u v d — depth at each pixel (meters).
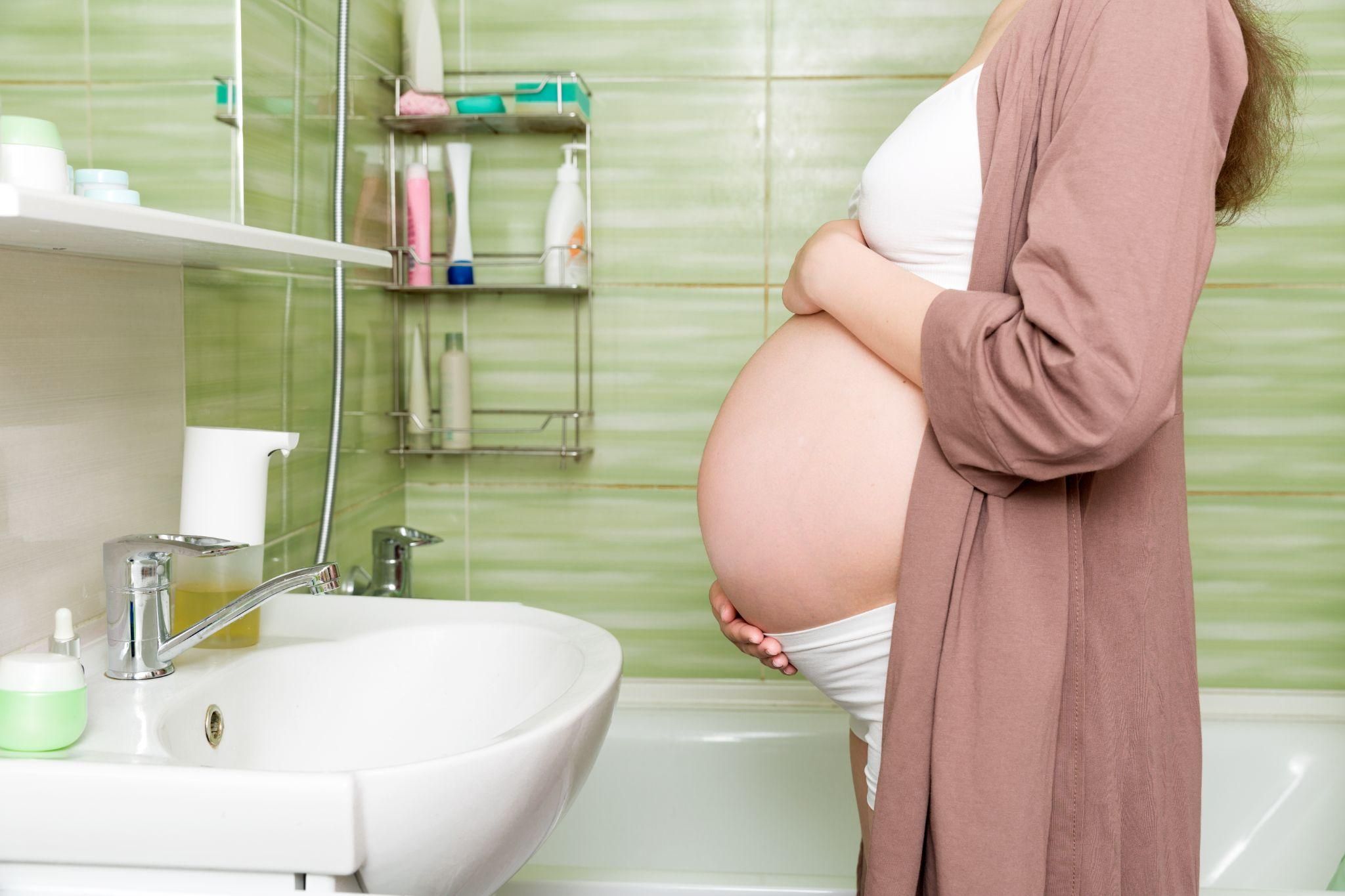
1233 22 0.80
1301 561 2.02
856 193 1.09
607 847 1.93
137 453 1.12
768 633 1.03
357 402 1.85
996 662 0.82
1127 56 0.77
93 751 0.78
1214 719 2.01
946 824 0.83
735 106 1.98
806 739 1.93
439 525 2.12
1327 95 1.91
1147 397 0.74
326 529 1.45
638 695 2.08
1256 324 1.98
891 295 0.87
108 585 0.93
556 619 1.13
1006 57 0.86
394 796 0.72
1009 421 0.78
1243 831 1.93
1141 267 0.73
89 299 1.04
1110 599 0.86
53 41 0.96
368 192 1.84
